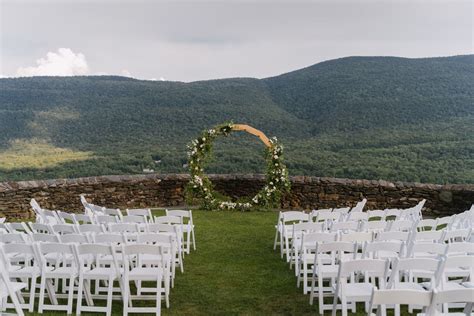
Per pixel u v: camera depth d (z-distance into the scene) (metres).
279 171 13.29
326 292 6.17
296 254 6.89
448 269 5.59
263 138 13.53
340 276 4.59
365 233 5.79
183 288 6.52
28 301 6.05
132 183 13.88
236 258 8.21
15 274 5.54
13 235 5.63
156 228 6.55
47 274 5.45
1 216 11.90
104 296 5.90
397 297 3.60
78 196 13.18
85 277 5.45
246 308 5.74
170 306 5.83
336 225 6.70
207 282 6.79
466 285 4.98
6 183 12.17
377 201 13.43
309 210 13.83
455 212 12.73
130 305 5.51
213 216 12.52
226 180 14.52
